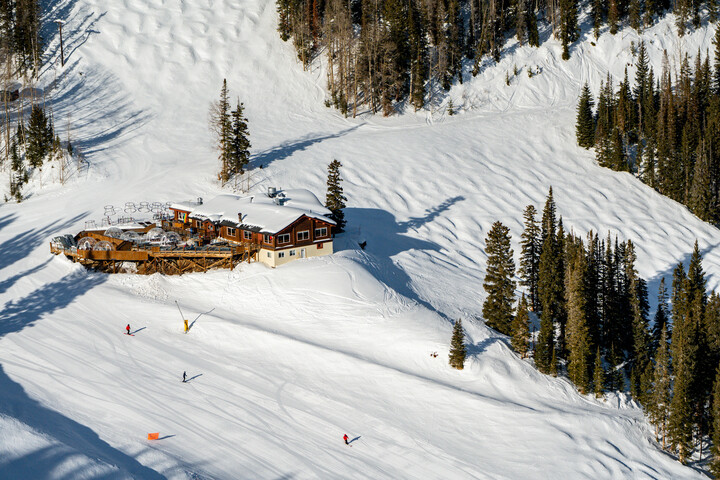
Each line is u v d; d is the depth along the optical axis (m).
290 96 131.00
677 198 102.69
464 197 96.06
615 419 47.84
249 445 41.25
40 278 63.84
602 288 63.59
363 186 94.94
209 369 50.38
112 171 96.25
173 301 61.59
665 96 124.25
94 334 54.28
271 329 56.88
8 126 100.94
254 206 73.00
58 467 35.19
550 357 54.66
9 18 130.25
